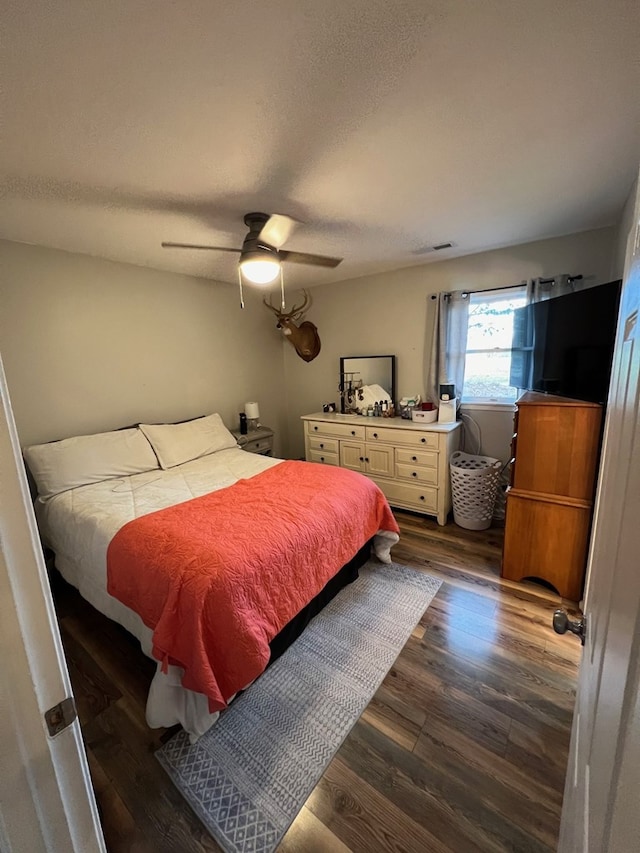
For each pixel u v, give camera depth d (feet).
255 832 3.67
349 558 6.85
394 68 3.45
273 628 4.99
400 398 12.31
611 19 2.95
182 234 7.72
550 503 6.93
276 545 5.36
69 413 8.87
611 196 6.52
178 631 4.45
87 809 1.76
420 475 10.50
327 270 11.43
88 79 3.43
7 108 3.76
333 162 5.09
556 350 7.31
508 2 2.81
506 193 6.27
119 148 4.59
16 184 5.39
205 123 4.17
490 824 3.68
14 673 1.46
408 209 6.81
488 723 4.70
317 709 4.97
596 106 4.05
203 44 3.10
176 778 4.18
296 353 14.62
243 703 5.08
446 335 10.70
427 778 4.10
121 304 9.69
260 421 14.15
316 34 3.05
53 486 7.54
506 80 3.63
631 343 1.88
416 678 5.39
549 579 7.18
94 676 5.59
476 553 8.75
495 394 10.73
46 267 8.29
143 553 5.18
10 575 1.44
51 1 2.65
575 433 6.57
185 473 8.79
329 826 3.70
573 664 5.56
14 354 7.93
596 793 1.68
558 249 8.89
